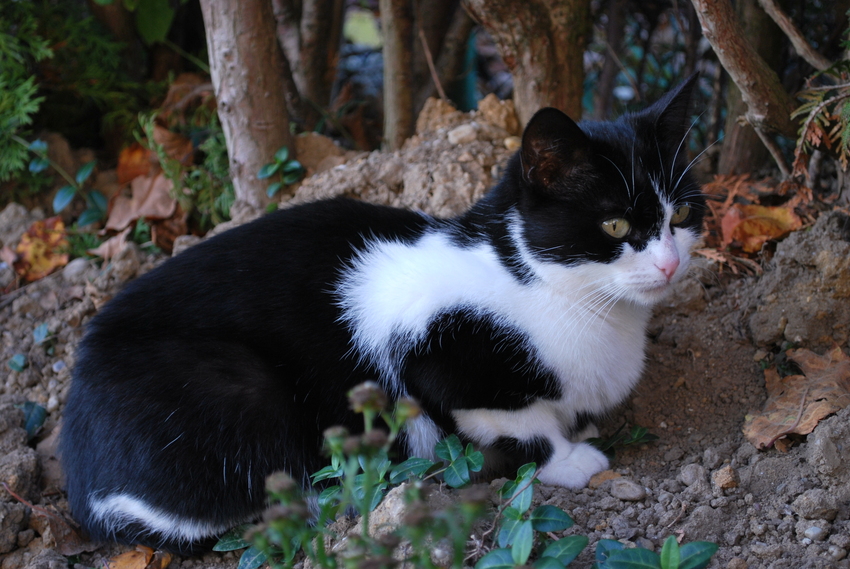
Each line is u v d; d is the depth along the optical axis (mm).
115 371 887
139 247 1149
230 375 885
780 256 979
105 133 1282
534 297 886
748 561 833
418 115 1255
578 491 896
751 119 1012
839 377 924
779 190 1040
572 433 942
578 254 872
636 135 875
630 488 882
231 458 885
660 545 849
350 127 1335
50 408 1040
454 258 904
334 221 939
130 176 1207
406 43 1181
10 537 922
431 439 914
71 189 1167
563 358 887
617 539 852
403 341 890
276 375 894
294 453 899
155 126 1208
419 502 740
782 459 889
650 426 958
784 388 938
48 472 981
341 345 900
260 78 1119
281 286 905
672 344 998
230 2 1094
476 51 1480
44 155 1167
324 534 872
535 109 1125
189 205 1171
